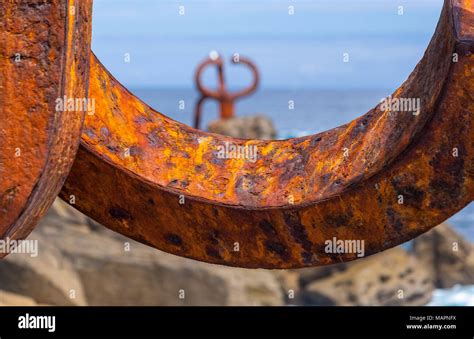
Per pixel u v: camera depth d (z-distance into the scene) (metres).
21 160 3.16
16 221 3.18
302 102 173.00
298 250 4.00
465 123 3.43
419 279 17.75
